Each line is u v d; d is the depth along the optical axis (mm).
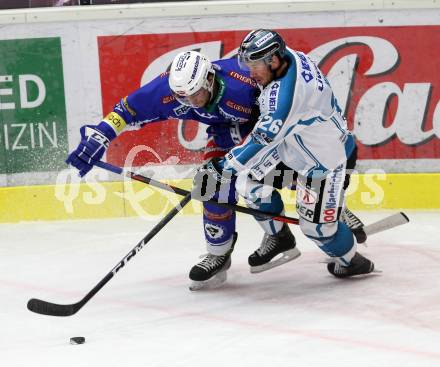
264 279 12414
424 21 16312
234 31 16375
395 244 14125
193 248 14328
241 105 11047
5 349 9531
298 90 10148
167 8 16297
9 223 16656
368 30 16344
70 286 12328
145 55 16453
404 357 8797
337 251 11641
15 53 16406
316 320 10289
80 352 9305
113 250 14367
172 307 11141
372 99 16531
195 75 10367
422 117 16531
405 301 10930
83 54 16453
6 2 16766
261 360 8844
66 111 16578
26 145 16625
